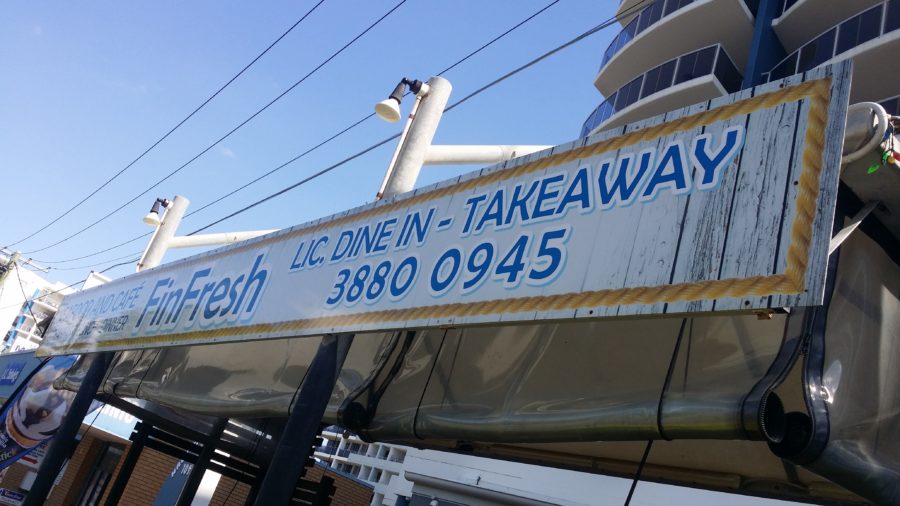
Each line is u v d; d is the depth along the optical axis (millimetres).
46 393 9336
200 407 5949
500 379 3885
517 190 3365
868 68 21719
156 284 6793
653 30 29266
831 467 2502
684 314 2361
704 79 26156
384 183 5719
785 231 2225
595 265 2754
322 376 4012
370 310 3779
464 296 3236
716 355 2816
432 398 4203
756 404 2379
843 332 2732
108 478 14773
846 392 2645
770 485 3615
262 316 4754
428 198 3934
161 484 12883
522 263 3066
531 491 14367
